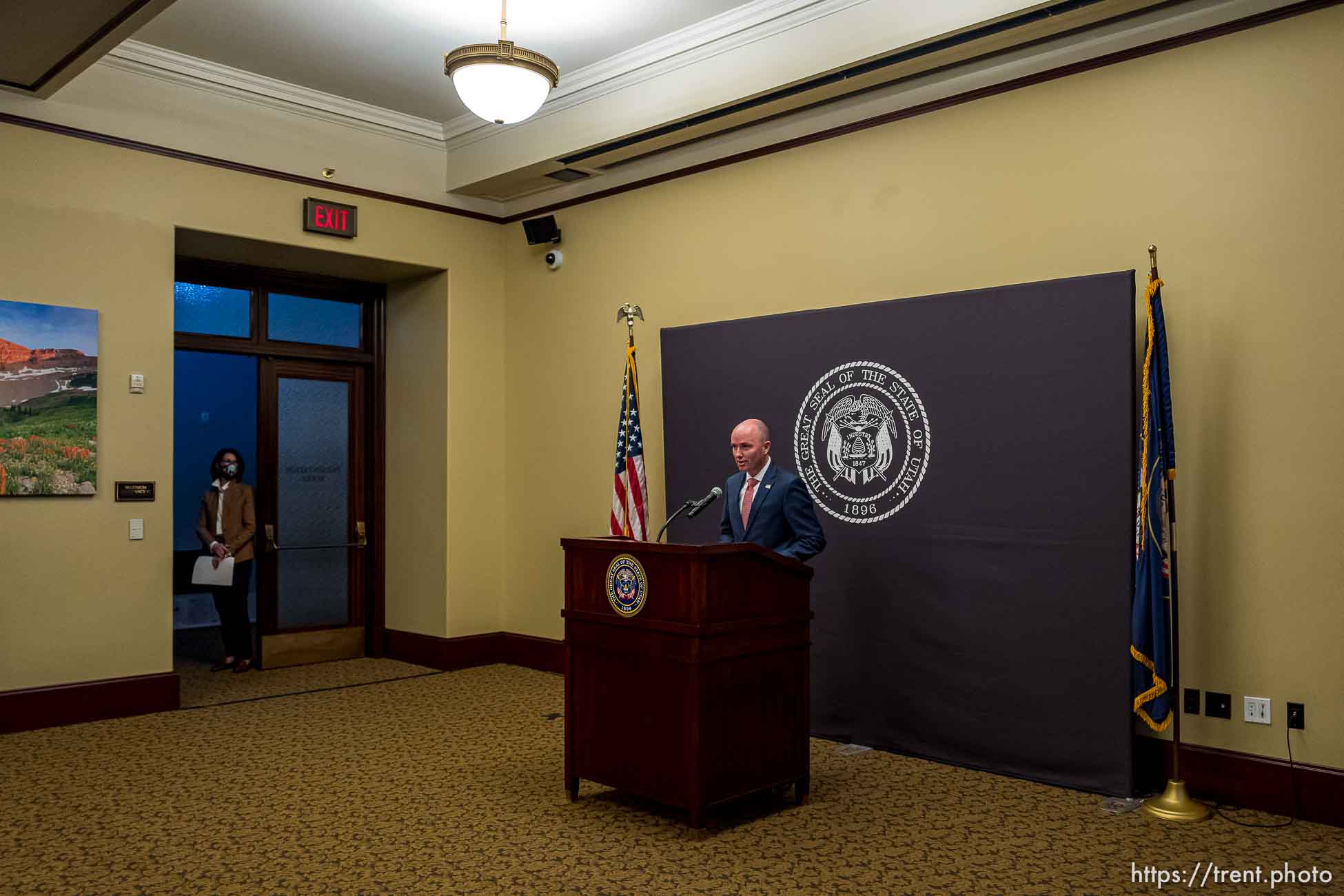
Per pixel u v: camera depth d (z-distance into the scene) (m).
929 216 5.61
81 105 6.22
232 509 7.81
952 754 5.21
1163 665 4.39
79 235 6.20
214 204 6.78
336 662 8.21
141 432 6.41
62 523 6.09
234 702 6.67
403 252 7.72
